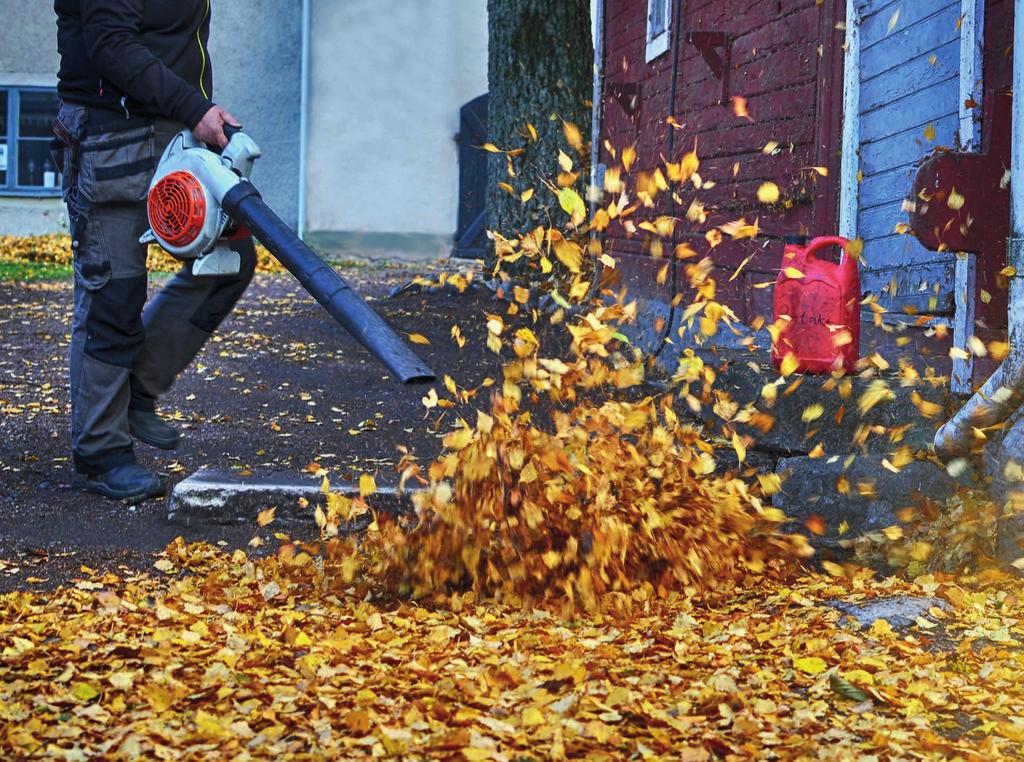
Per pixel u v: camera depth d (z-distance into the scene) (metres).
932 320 5.46
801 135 7.39
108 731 2.81
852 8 6.69
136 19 4.80
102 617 3.66
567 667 3.19
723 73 8.96
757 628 3.67
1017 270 4.43
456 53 20.09
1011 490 4.22
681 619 3.74
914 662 3.34
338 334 10.21
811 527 4.37
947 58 5.59
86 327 5.01
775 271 7.79
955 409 5.02
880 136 6.39
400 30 19.98
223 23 20.67
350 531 4.82
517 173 12.39
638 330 9.56
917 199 4.74
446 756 2.68
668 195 10.33
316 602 3.90
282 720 2.89
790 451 5.24
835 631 3.60
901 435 4.74
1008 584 4.10
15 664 3.23
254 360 8.85
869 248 6.46
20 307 11.66
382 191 20.19
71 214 4.98
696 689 3.14
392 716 2.90
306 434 6.52
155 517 4.94
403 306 11.24
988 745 2.77
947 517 4.45
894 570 4.42
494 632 3.66
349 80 20.00
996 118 4.78
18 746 2.71
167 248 4.71
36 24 21.34
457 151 20.22
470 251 20.16
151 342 5.14
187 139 4.78
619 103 11.61
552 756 2.69
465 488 4.10
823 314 5.26
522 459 4.05
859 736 2.87
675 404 6.18
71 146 4.91
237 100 20.83
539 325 10.13
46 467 5.55
